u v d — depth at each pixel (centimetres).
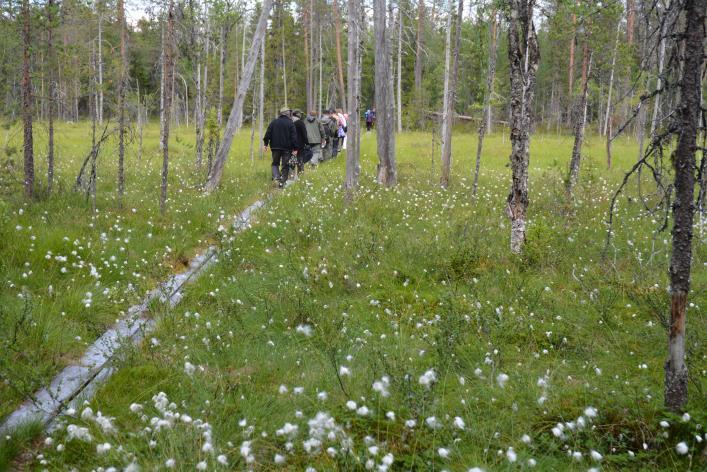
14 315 539
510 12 797
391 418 383
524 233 826
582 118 1370
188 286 717
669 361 412
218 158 1356
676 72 431
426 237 902
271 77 3841
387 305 653
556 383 472
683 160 396
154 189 1304
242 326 587
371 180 1592
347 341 548
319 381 467
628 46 1338
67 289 622
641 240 925
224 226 1023
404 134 3438
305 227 945
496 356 510
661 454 374
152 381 468
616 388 457
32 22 1015
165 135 1043
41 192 1023
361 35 2009
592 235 964
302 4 3500
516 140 816
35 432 398
